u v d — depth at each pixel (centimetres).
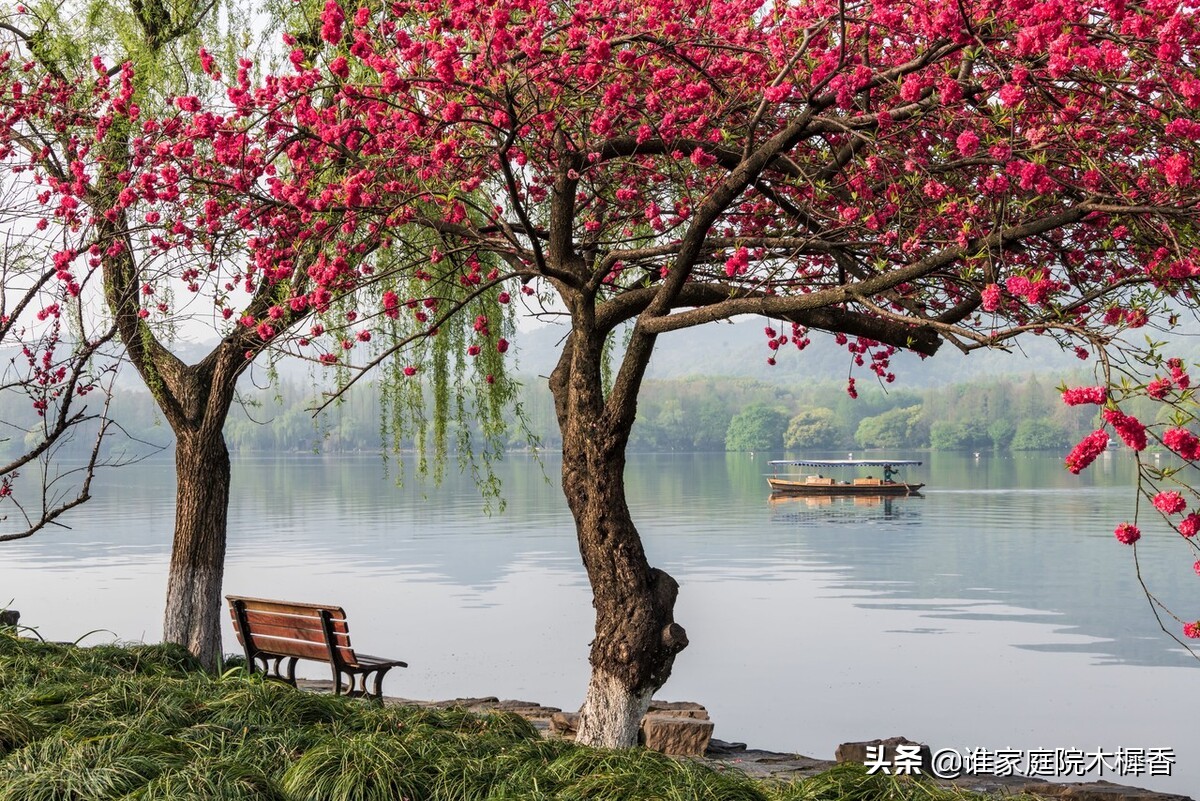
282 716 730
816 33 737
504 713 804
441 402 1171
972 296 851
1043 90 628
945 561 3138
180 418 1130
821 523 4578
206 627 1123
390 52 788
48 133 998
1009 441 19138
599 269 855
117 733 648
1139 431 488
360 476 9944
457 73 754
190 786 561
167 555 3144
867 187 820
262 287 1009
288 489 7538
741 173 770
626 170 944
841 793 612
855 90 705
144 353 1134
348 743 642
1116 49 598
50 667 848
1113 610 2238
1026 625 2059
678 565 3047
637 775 618
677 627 841
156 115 1007
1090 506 5644
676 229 954
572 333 904
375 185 824
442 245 995
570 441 871
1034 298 582
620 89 731
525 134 830
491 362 1150
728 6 815
